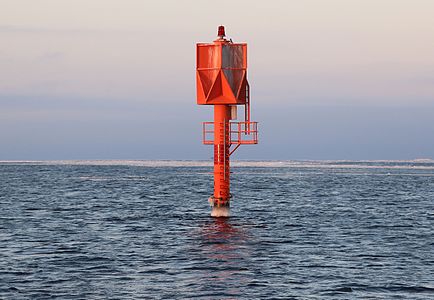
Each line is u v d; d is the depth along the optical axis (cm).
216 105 5316
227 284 3164
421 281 3247
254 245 4375
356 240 4666
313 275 3381
